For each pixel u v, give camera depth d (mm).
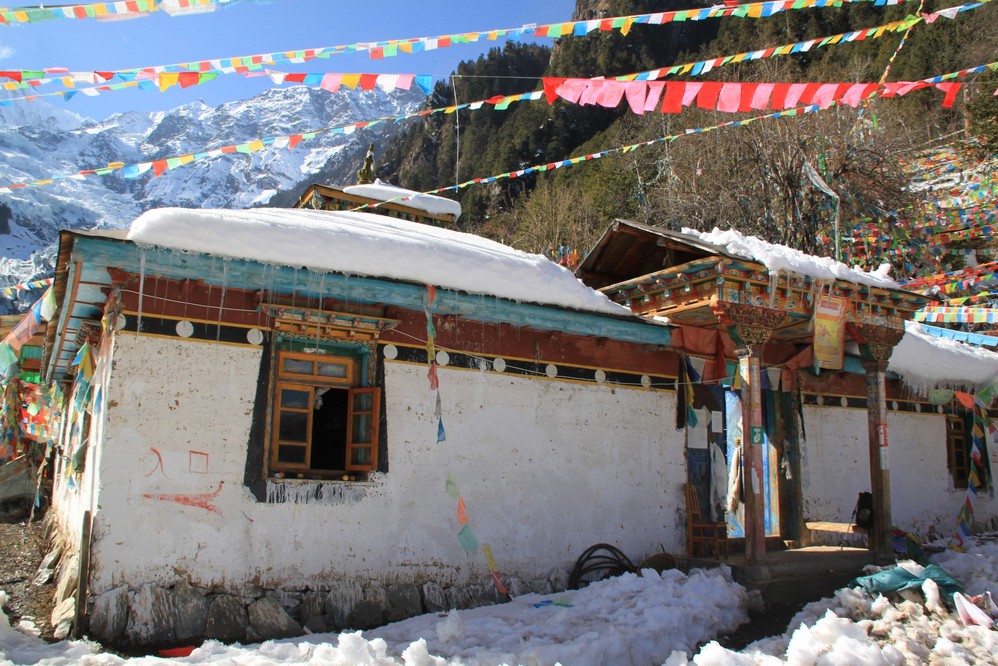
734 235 11102
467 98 74812
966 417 17047
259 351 8398
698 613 8398
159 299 7867
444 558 9102
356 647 6121
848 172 25391
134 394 7602
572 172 46000
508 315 9594
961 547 13242
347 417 9141
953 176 26312
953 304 16953
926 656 7816
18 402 17312
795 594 9992
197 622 7355
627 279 13320
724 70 36375
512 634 7523
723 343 12133
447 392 9547
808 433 13727
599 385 10938
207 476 7844
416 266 8828
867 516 12141
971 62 32219
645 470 11172
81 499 9367
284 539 8117
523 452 10023
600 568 10250
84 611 6953
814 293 11055
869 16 40688
